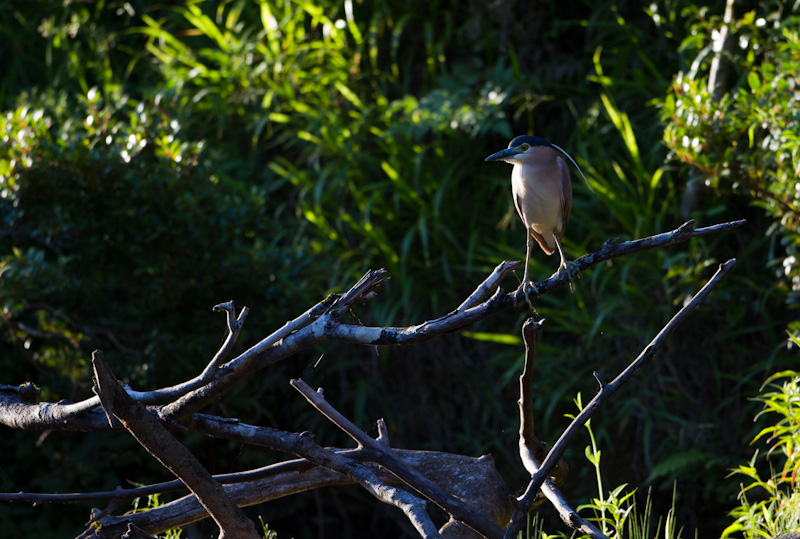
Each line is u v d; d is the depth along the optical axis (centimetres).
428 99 1188
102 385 306
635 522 529
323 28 1353
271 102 1294
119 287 938
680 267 960
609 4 1206
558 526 989
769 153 743
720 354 1028
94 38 1415
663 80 1113
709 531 979
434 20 1285
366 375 1186
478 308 341
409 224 1176
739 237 1037
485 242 1154
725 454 982
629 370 345
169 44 1424
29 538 1034
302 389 427
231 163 1256
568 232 1130
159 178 881
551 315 1053
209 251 909
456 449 1140
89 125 918
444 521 1034
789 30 862
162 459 331
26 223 892
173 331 943
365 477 381
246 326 933
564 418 1077
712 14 1080
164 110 962
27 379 1033
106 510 441
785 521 532
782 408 629
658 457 1010
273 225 1071
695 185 1006
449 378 1163
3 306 812
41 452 1077
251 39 1355
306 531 1185
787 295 909
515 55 1205
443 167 1183
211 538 513
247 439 396
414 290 1138
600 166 1091
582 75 1209
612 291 1076
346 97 1260
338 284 1140
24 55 1419
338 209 1201
